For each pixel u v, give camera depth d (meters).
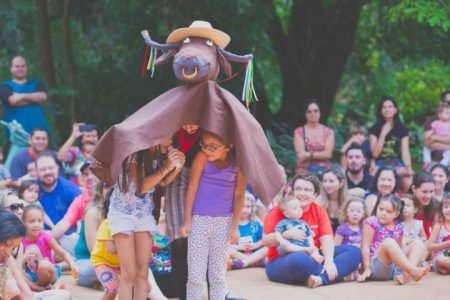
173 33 7.62
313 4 17.44
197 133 7.91
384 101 13.68
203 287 8.75
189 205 7.97
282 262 9.66
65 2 16.95
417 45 18.42
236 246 10.81
